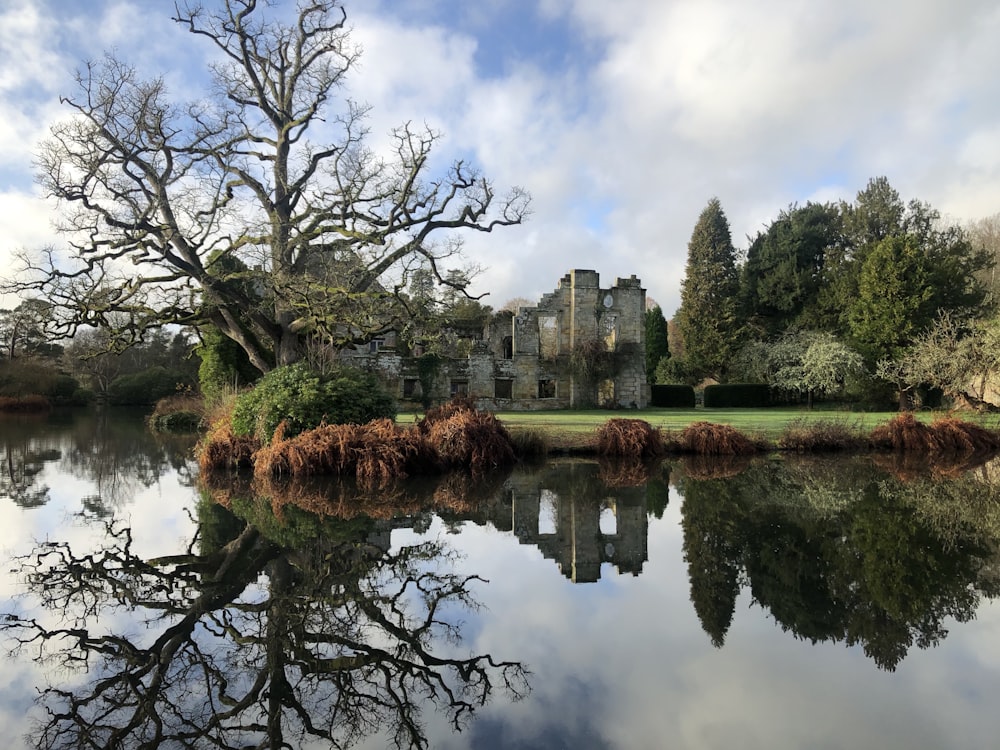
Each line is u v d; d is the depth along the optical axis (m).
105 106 18.19
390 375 36.03
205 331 28.59
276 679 4.73
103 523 9.90
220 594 6.62
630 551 8.06
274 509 11.06
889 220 47.66
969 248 37.53
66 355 53.22
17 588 6.84
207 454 15.33
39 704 4.39
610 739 3.67
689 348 49.41
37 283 18.56
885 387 33.38
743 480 14.08
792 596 6.18
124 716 4.21
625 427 18.42
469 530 9.40
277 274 19.17
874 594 6.20
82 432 27.72
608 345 38.78
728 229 51.06
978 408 25.44
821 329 43.56
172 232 18.88
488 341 37.62
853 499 11.55
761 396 42.03
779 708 4.01
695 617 5.71
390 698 4.34
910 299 33.41
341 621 5.84
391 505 11.42
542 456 17.91
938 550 7.90
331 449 14.46
